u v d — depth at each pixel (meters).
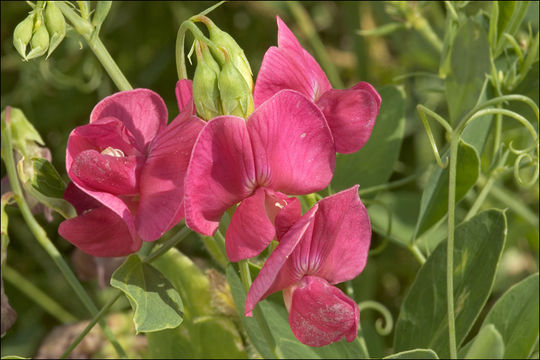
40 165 0.25
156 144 0.23
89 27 0.25
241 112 0.23
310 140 0.23
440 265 0.26
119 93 0.24
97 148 0.23
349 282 0.26
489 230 0.26
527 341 0.26
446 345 0.26
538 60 0.27
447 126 0.25
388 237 0.29
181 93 0.24
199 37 0.23
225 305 0.28
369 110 0.24
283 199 0.23
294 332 0.23
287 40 0.24
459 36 0.27
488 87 0.27
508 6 0.28
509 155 0.29
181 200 0.23
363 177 0.29
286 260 0.23
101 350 0.30
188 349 0.28
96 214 0.23
